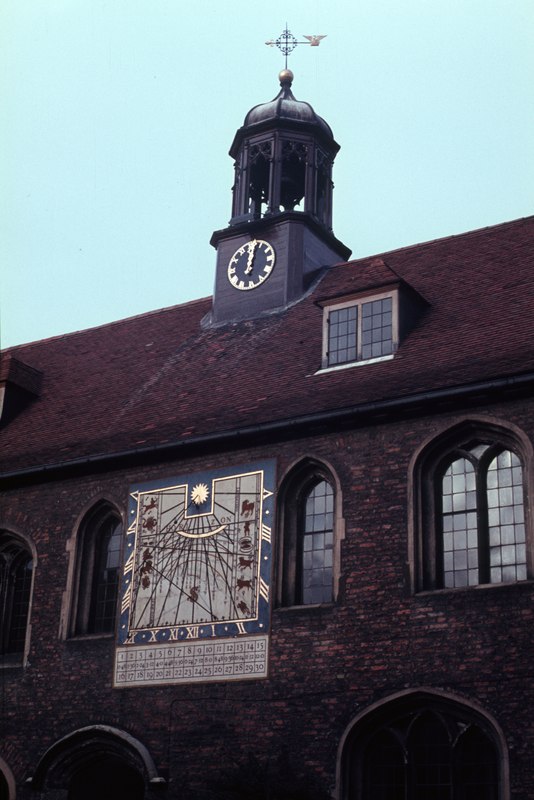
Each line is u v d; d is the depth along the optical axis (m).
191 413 23.03
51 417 25.78
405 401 19.61
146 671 20.78
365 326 22.23
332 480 20.36
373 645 18.80
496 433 19.06
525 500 18.52
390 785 18.22
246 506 20.88
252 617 20.06
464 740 17.78
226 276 26.91
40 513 23.33
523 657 17.52
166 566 21.31
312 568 20.19
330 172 28.33
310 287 26.09
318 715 18.86
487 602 18.09
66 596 22.27
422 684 18.17
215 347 25.59
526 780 16.89
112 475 22.73
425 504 19.39
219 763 19.44
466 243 25.11
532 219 24.78
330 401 20.88
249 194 27.67
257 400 22.30
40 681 21.88
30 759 21.42
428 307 22.77
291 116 27.95
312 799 17.77
